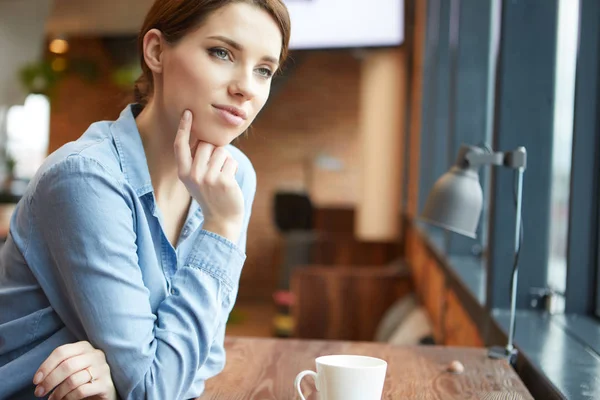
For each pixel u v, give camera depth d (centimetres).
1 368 123
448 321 311
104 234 116
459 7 357
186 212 139
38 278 122
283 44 129
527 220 229
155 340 119
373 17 607
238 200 128
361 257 652
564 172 228
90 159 117
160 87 129
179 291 123
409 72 700
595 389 137
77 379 112
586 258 217
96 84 973
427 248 412
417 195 534
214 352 144
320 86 930
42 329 125
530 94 228
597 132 214
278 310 612
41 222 119
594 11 211
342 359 120
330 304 451
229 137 126
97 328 115
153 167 133
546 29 227
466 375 153
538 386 150
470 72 358
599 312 214
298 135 935
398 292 452
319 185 934
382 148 754
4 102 872
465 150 173
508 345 172
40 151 973
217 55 122
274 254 935
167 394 118
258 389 142
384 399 136
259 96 126
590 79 213
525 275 227
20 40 834
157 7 127
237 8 121
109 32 907
